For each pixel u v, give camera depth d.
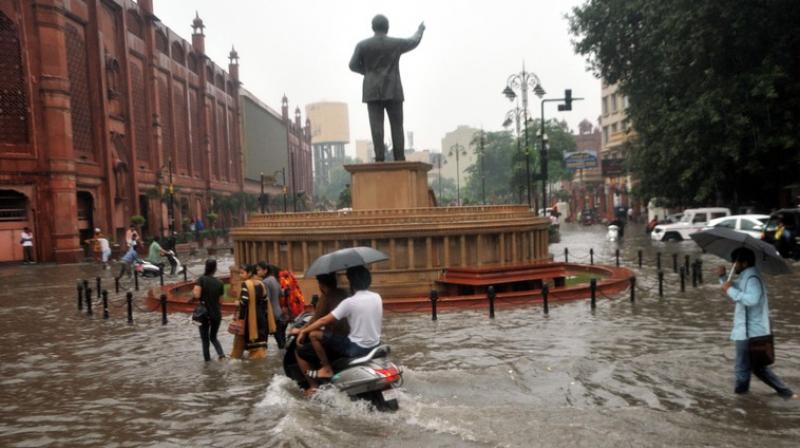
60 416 7.57
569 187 103.88
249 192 83.75
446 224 16.83
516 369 8.94
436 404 7.23
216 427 6.91
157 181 50.00
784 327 11.36
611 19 39.53
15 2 33.69
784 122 30.77
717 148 31.78
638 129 40.91
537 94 36.62
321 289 8.05
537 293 15.53
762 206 39.66
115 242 40.66
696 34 30.42
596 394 7.59
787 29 30.12
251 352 10.38
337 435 6.21
